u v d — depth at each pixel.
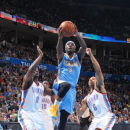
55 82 3.08
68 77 2.99
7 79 12.47
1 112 8.06
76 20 27.53
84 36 24.20
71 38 25.16
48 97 4.49
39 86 3.76
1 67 14.42
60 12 27.12
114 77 22.88
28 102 3.55
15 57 16.62
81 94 14.62
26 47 21.77
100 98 3.69
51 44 28.08
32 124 3.40
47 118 4.35
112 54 31.12
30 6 23.78
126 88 20.16
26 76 3.46
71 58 3.12
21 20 19.34
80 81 19.28
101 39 25.12
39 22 21.56
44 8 25.44
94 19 28.67
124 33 27.84
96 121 3.67
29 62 17.42
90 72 21.83
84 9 29.80
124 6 32.38
